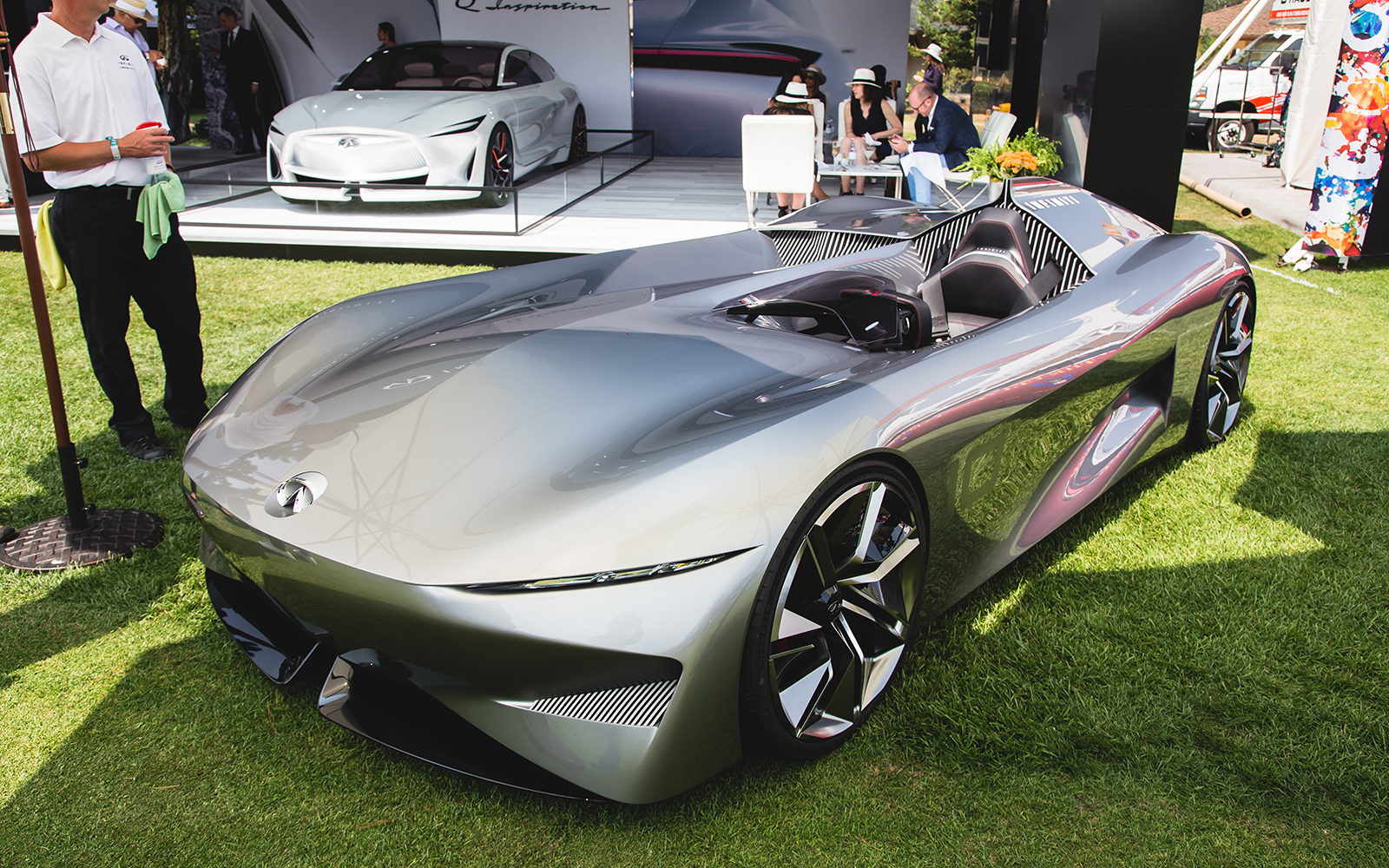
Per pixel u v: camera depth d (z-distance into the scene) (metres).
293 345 2.30
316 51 11.41
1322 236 5.89
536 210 6.83
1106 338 2.43
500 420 1.80
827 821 1.61
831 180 8.66
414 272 5.76
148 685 1.94
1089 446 2.58
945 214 3.37
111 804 1.63
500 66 8.21
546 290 2.69
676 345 2.15
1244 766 1.73
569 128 9.23
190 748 1.77
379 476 1.69
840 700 1.80
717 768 1.61
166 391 3.27
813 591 1.71
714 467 1.56
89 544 2.44
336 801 1.65
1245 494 2.86
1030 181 3.07
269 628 2.04
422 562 1.48
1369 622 2.19
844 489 1.69
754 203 7.34
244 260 5.99
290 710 1.88
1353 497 2.82
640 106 11.99
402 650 1.57
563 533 1.47
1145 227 3.13
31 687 1.93
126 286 2.97
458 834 1.58
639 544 1.46
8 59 2.59
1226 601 2.28
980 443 2.01
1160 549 2.54
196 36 11.02
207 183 6.11
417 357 2.11
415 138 6.52
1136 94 6.29
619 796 1.51
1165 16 6.12
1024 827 1.60
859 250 3.26
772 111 7.90
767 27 11.65
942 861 1.53
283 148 6.46
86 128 2.78
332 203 6.21
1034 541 2.35
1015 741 1.79
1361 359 4.07
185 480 1.86
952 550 2.06
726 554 1.49
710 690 1.51
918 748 1.79
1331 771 1.72
